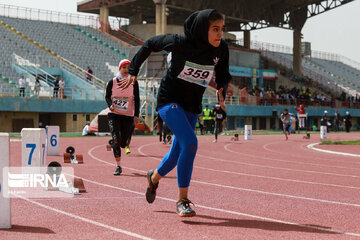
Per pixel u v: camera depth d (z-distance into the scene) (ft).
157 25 213.25
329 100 256.73
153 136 124.26
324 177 40.27
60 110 145.28
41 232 18.35
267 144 98.68
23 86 139.95
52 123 154.20
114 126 38.78
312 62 338.75
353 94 294.87
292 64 294.05
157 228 19.31
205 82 21.48
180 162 21.08
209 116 146.30
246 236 18.08
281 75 257.34
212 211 23.49
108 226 19.61
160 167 22.25
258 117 215.51
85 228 19.19
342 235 18.63
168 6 219.20
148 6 251.60
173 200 26.63
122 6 249.55
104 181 34.71
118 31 241.76
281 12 274.36
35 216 21.44
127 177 37.32
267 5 262.88
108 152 65.41
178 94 21.48
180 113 21.21
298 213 23.35
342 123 247.70
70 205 24.35
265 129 219.20
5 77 149.69
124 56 209.77
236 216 22.26
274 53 302.45
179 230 18.98
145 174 39.70
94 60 193.47
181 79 21.11
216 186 33.55
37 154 30.78
